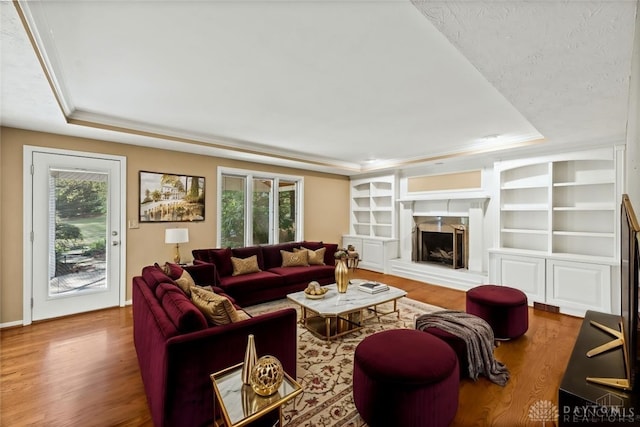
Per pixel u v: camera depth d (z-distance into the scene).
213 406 1.66
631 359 1.36
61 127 3.15
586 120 2.74
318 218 6.50
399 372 1.63
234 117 3.20
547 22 1.32
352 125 3.46
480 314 2.94
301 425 1.76
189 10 1.50
